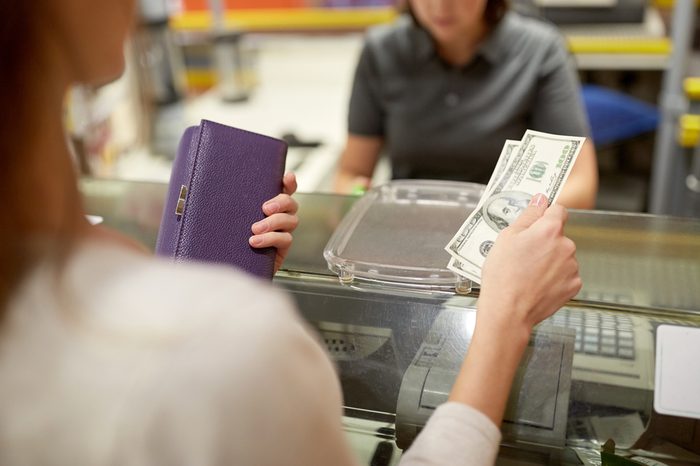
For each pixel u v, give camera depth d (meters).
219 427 0.43
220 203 0.88
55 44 0.45
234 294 0.48
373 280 0.94
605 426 0.83
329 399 0.51
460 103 1.97
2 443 0.44
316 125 2.75
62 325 0.45
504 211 0.87
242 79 3.12
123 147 2.24
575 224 1.08
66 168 0.49
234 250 0.87
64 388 0.44
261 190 0.90
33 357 0.45
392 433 0.86
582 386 0.85
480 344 0.70
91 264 0.49
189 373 0.43
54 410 0.44
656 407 0.83
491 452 0.65
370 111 2.11
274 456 0.45
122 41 0.51
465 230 0.88
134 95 2.27
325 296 0.94
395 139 2.08
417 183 1.17
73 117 1.78
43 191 0.48
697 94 2.33
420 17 1.90
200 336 0.45
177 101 2.39
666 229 1.05
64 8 0.45
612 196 3.18
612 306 0.90
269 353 0.46
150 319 0.46
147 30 2.18
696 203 2.46
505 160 0.94
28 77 0.45
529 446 0.83
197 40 3.35
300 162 2.25
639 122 2.77
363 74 2.08
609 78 3.31
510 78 1.92
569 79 1.92
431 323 0.89
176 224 0.89
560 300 0.75
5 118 0.45
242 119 2.87
